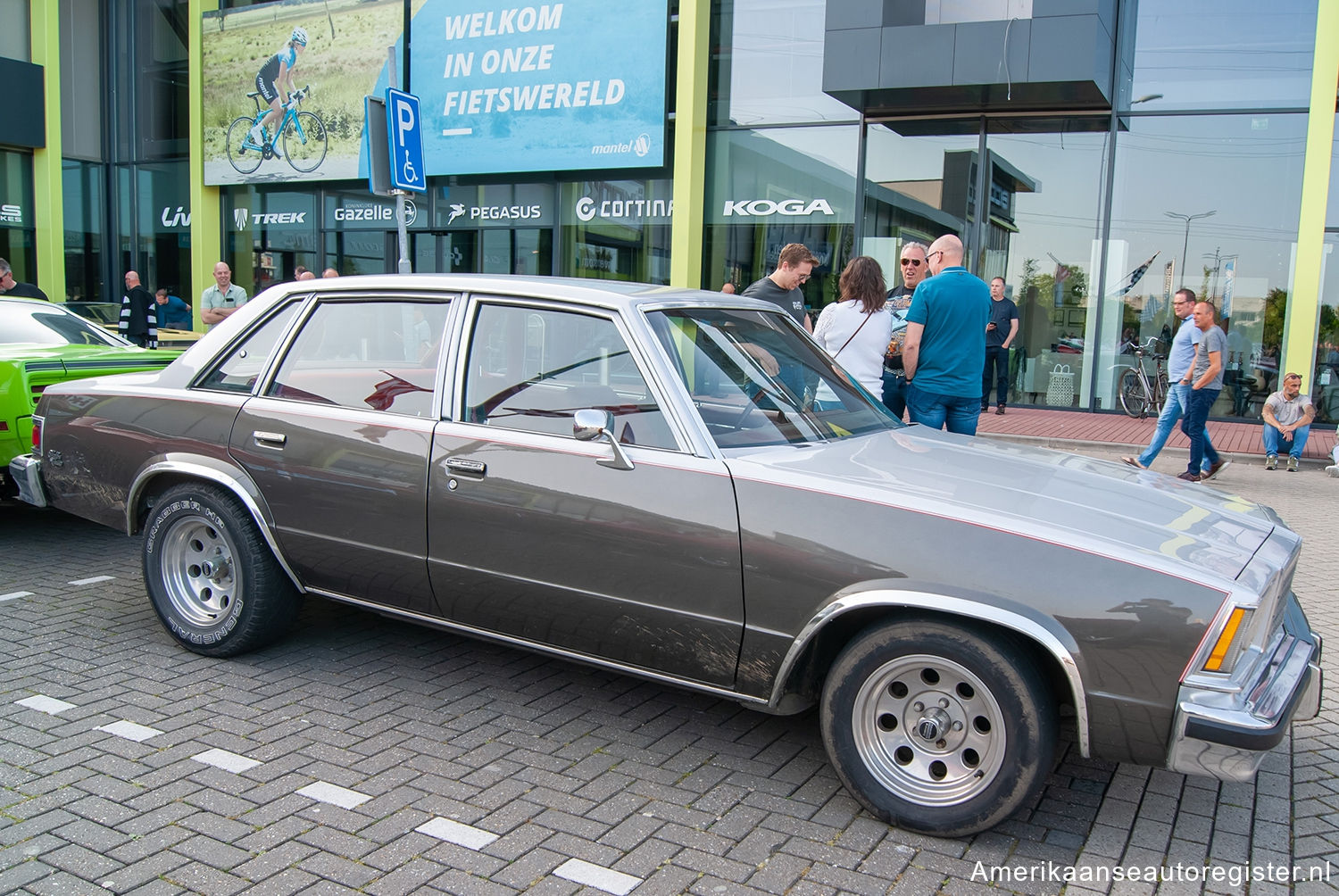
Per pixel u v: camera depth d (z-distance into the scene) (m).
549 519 3.58
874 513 3.13
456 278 4.06
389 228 19.12
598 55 16.50
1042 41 13.11
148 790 3.29
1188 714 2.75
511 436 3.71
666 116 16.42
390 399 4.04
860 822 3.22
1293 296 13.84
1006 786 2.98
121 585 5.59
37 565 5.97
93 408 4.73
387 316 4.14
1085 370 15.02
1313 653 3.20
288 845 2.97
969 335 5.87
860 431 3.98
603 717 4.00
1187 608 2.79
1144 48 14.23
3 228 20.56
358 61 18.48
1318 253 13.62
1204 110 14.03
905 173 15.52
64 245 21.30
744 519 3.27
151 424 4.52
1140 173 14.46
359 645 4.74
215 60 19.95
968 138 15.15
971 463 3.68
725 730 3.92
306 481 4.10
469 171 17.78
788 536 3.20
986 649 2.96
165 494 4.47
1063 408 15.20
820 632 3.28
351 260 19.67
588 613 3.57
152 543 4.50
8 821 3.07
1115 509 3.26
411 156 7.75
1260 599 2.81
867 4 13.91
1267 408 11.14
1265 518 3.52
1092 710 2.87
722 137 16.48
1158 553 2.92
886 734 3.21
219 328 4.58
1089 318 14.92
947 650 3.01
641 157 16.42
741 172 16.44
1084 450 11.98
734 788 3.43
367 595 4.14
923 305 5.82
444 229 18.61
